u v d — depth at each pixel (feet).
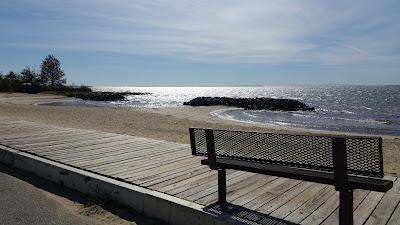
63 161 22.39
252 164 14.84
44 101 159.12
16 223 15.02
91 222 15.40
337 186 12.14
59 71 307.99
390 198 16.06
